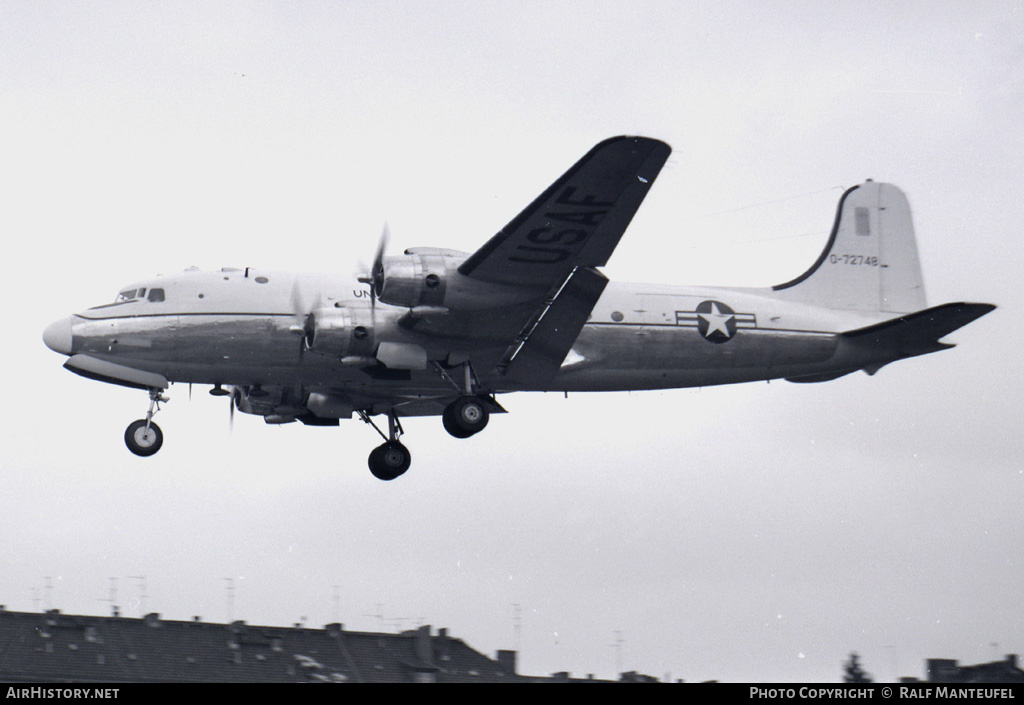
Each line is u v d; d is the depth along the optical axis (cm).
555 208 6606
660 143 6322
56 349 7269
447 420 7450
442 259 7006
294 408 8356
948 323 8100
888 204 8919
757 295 8375
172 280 7456
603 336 7788
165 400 7506
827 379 8575
